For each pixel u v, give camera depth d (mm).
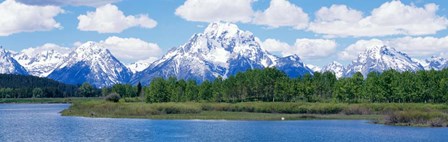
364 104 166500
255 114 161125
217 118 146375
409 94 187625
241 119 143500
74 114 166875
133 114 158750
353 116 153125
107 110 168750
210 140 96062
